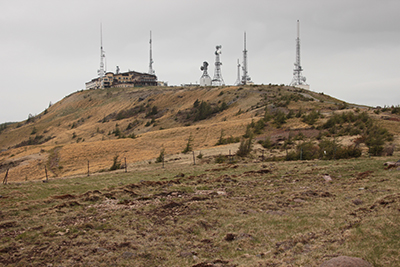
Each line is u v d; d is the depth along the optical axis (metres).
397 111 90.81
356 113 93.69
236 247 12.77
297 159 46.59
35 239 13.70
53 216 17.20
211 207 18.95
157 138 100.31
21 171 78.44
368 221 12.59
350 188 20.78
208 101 183.00
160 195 22.47
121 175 37.09
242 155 55.09
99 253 12.45
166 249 12.90
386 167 27.41
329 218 14.85
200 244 13.40
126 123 187.50
